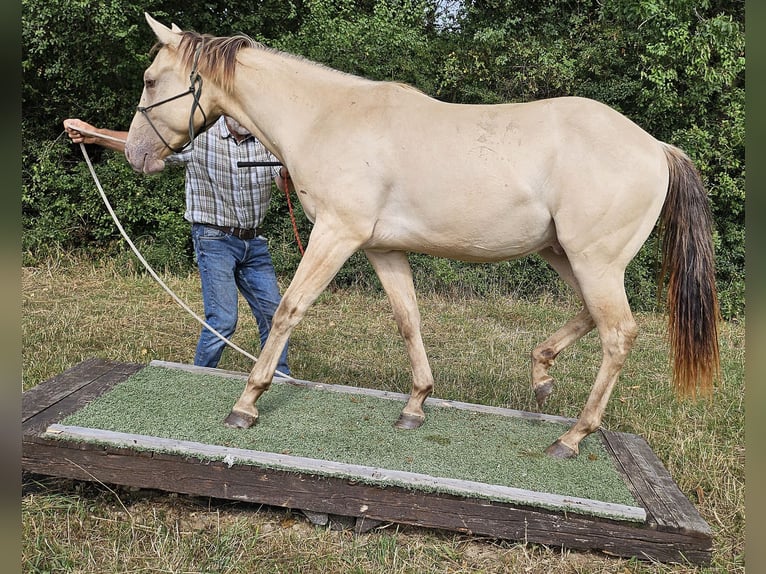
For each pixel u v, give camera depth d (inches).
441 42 320.2
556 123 98.0
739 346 236.2
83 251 303.6
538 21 332.8
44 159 297.9
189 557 88.6
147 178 305.1
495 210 97.7
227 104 109.6
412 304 116.2
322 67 110.0
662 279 106.9
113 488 102.7
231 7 319.6
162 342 193.2
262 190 135.1
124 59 292.7
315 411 116.9
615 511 90.7
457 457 103.0
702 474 120.7
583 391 169.6
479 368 186.2
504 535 92.7
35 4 268.1
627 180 95.4
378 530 96.5
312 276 102.9
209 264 133.0
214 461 94.3
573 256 98.8
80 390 115.6
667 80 293.3
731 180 288.7
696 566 91.2
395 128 100.0
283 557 89.7
